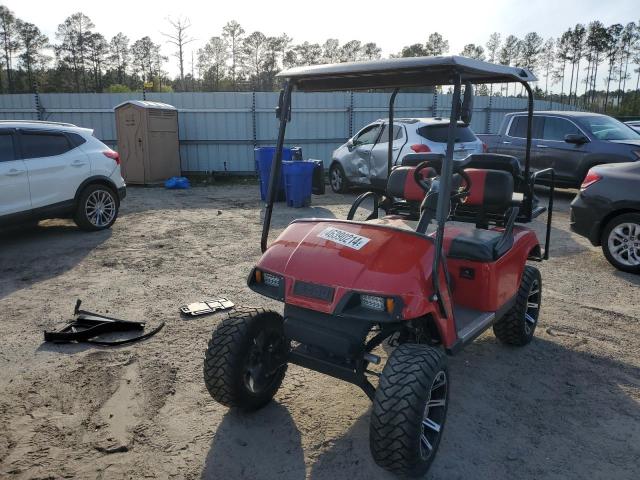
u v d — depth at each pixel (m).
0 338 4.44
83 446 3.03
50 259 6.79
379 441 2.53
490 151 11.89
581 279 6.12
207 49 66.00
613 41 71.19
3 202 6.98
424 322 3.17
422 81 3.57
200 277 6.07
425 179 3.96
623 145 9.92
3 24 68.38
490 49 74.56
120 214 9.88
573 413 3.43
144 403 3.48
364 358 2.87
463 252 3.60
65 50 69.69
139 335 4.50
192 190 13.35
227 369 3.07
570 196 11.85
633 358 4.21
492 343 4.48
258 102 15.96
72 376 3.81
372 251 2.91
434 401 2.79
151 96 15.82
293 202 10.58
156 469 2.85
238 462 2.91
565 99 69.00
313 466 2.88
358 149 11.62
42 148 7.55
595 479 2.80
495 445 3.09
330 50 68.50
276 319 3.33
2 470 2.81
